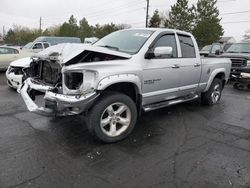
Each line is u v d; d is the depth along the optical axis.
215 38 35.66
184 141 4.31
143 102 4.61
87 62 3.92
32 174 3.21
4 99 6.85
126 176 3.21
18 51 12.92
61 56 3.97
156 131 4.73
